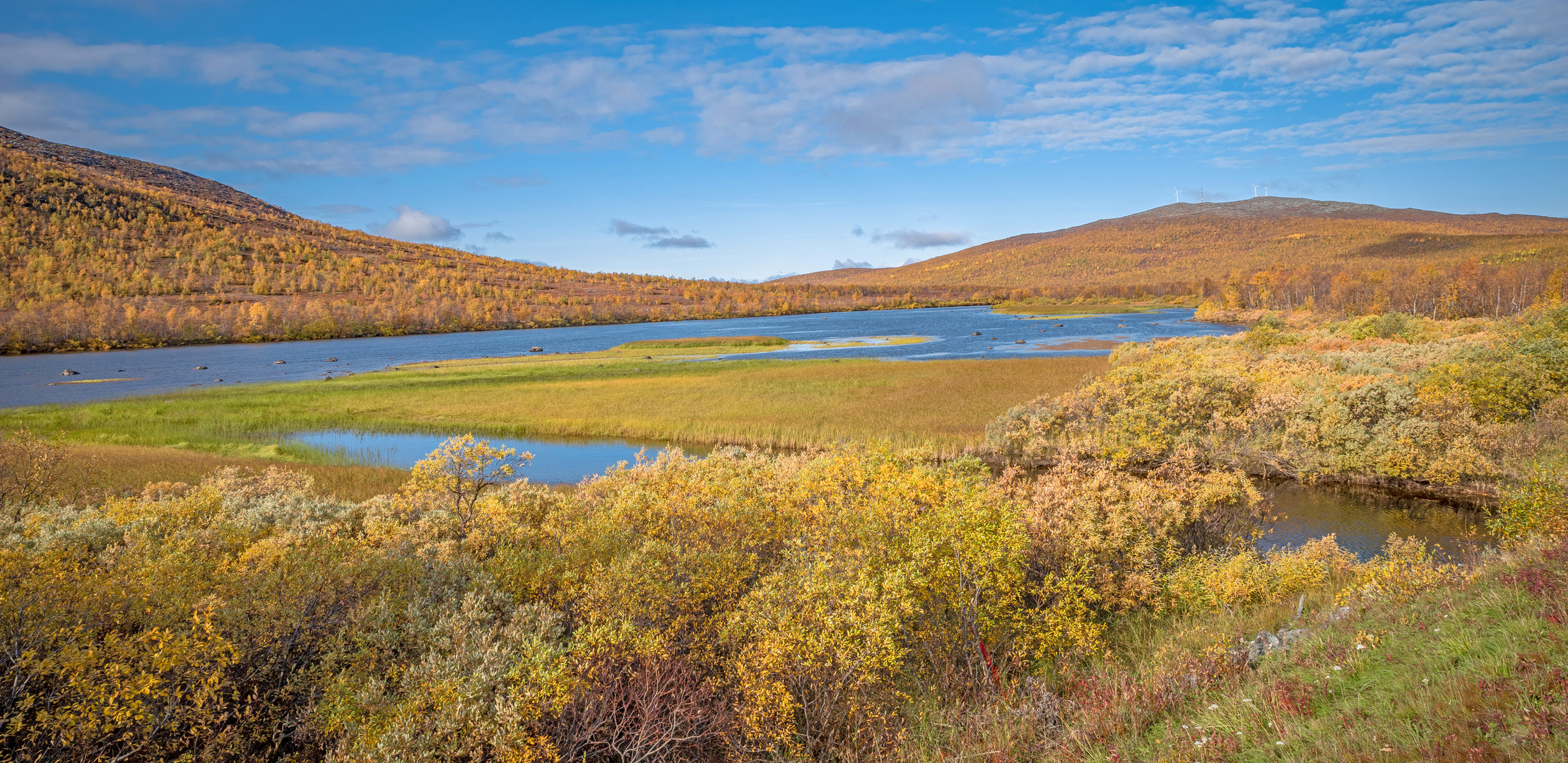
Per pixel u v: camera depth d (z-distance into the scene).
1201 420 31.20
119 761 7.51
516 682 8.38
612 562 11.31
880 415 42.31
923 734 9.13
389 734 7.37
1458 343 42.81
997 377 55.16
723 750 9.26
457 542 14.14
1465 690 6.43
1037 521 14.73
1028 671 11.42
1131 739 7.73
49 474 20.61
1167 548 15.91
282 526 14.77
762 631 9.29
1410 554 15.31
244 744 8.24
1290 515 23.45
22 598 8.23
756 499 14.81
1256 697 7.72
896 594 9.96
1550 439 25.77
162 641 7.89
